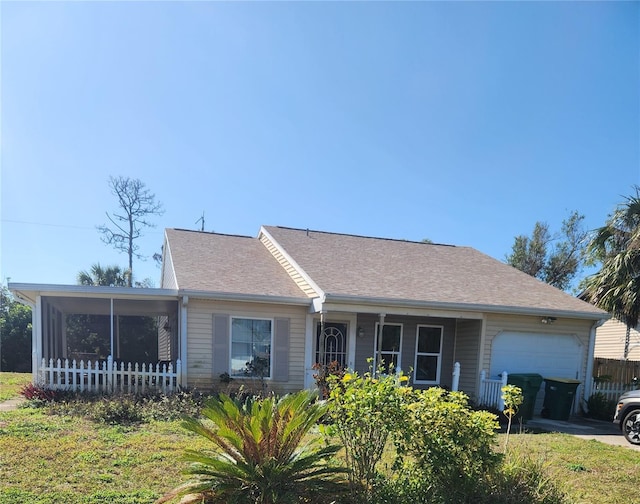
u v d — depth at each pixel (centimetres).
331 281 1089
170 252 1289
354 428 381
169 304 1220
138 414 788
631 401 834
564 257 2889
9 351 2048
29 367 2081
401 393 396
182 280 1073
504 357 1177
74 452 571
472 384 1186
